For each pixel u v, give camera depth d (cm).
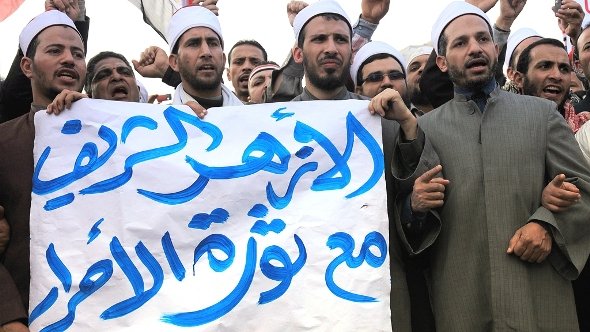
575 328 389
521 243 384
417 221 402
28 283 392
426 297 422
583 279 433
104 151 399
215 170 397
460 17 433
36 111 425
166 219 390
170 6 581
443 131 417
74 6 512
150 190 393
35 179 395
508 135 404
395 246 416
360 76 541
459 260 396
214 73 453
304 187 397
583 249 393
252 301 380
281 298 380
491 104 413
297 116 407
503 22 564
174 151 400
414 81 591
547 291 390
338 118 406
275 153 401
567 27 616
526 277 386
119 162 397
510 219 392
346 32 443
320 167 400
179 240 388
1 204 402
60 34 439
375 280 382
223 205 394
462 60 422
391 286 407
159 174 396
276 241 388
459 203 399
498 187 395
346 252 386
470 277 393
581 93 607
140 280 382
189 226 390
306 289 381
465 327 390
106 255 384
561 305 390
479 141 407
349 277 382
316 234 389
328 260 385
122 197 392
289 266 384
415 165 407
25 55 450
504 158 399
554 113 411
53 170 396
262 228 391
